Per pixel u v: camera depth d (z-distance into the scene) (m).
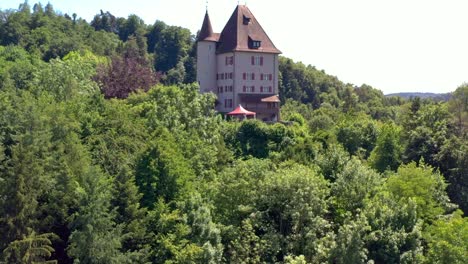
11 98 66.38
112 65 96.62
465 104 92.00
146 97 78.19
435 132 77.69
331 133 86.75
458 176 70.50
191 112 74.19
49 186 47.97
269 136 85.31
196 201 49.31
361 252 47.53
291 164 63.75
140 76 93.50
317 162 64.44
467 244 51.00
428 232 54.03
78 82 85.50
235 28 108.50
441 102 88.94
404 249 50.31
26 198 45.53
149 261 46.75
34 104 57.75
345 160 62.81
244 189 53.19
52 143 52.53
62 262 48.12
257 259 47.53
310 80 198.38
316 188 52.34
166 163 53.16
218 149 71.25
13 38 162.38
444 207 61.53
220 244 46.97
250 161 63.59
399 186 58.38
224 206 52.81
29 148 47.28
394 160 77.06
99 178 47.31
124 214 48.31
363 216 49.38
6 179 45.88
